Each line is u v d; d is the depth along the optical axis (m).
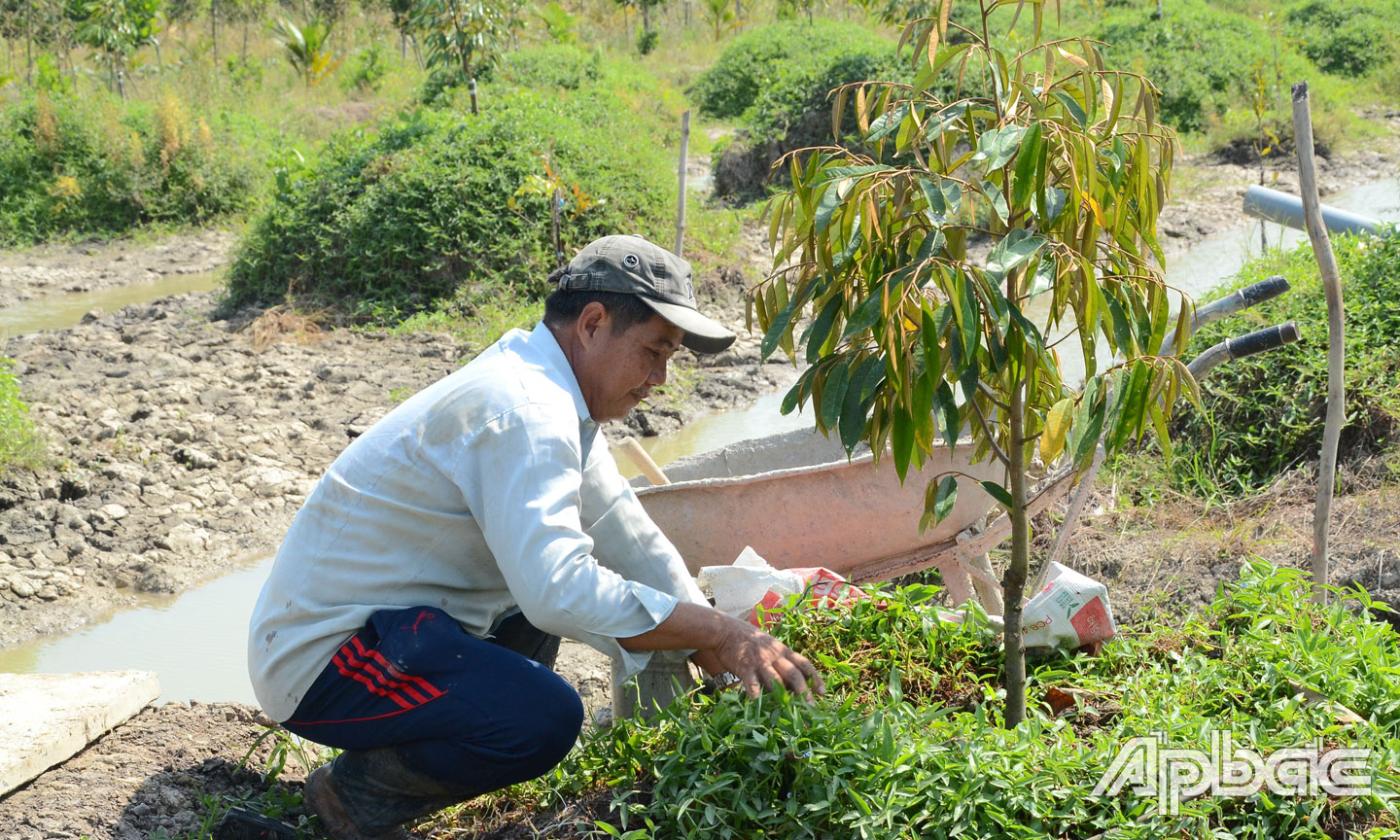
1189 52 18.17
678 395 8.26
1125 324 2.29
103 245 15.02
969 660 3.00
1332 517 4.62
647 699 2.82
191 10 30.17
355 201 10.87
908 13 20.11
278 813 2.76
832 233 2.46
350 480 2.32
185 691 4.52
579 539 2.21
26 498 6.21
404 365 8.90
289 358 9.07
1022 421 2.47
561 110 13.70
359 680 2.31
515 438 2.21
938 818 2.27
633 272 2.31
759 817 2.30
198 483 6.61
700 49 27.88
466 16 14.64
